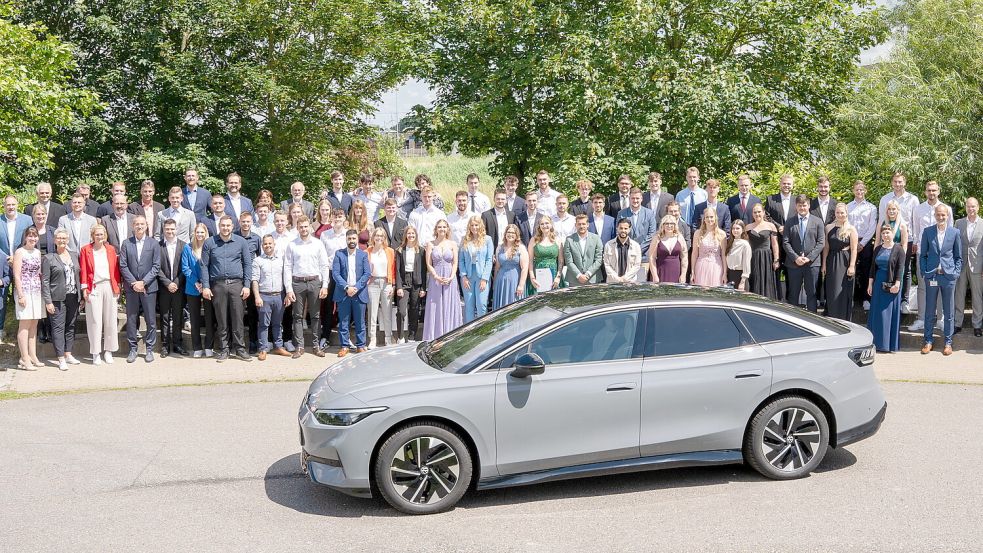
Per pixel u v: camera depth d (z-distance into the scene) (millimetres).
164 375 10477
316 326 11609
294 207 12570
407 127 22953
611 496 6312
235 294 11242
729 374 6367
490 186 38906
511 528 5691
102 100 20828
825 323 6805
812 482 6516
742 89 19266
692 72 19828
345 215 12297
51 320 10789
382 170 27406
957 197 13750
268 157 22531
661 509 6008
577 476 6207
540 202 13234
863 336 6809
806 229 11516
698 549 5270
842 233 11391
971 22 14461
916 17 17156
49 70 16297
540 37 20797
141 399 9305
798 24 20844
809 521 5719
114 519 5859
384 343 12586
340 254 11516
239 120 22359
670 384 6273
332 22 21469
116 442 7688
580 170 18797
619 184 12945
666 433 6301
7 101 15500
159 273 11297
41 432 8016
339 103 23250
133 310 11273
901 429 7949
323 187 24250
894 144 14242
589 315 6410
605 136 20016
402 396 5949
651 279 11461
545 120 21672
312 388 6535
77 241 11594
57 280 10719
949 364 10727
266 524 5777
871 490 6312
